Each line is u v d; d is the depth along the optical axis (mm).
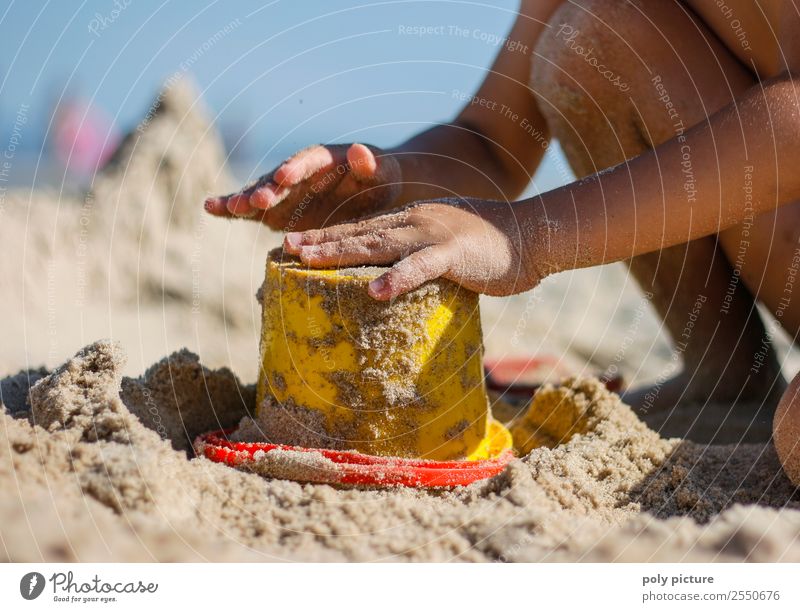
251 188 1752
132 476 1222
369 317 1455
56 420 1368
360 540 1240
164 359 1728
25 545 1103
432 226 1514
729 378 2291
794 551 1238
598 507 1402
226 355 2812
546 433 1821
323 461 1394
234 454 1435
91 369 1466
